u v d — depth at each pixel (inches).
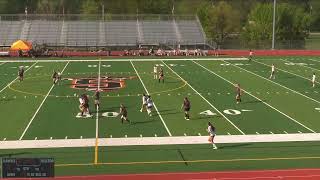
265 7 3415.4
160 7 4001.0
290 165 823.1
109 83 1603.1
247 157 864.3
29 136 989.2
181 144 940.0
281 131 1033.5
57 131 1025.5
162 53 2493.8
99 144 936.9
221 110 1221.7
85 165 819.4
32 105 1273.4
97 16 3056.1
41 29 2842.0
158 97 1379.2
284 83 1622.8
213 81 1652.3
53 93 1430.9
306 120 1128.2
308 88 1535.4
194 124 1086.4
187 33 2915.8
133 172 786.2
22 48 2406.5
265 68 1990.7
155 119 1128.8
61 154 876.6
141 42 2827.3
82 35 2837.1
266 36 3356.3
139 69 1948.8
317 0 4749.0
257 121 1115.3
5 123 1090.1
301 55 2536.9
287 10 3376.0
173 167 810.8
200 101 1327.5
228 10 3880.4
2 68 1961.1
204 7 3892.7
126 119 1098.1
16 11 4330.7
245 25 3786.9
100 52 2502.5
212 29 3850.9
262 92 1461.6
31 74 1791.3
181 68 1979.6
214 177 762.8
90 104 1283.2
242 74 1817.2
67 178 756.0
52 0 4315.9
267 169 802.2
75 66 2036.2
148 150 901.8
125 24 2930.6
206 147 922.1
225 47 2923.2
